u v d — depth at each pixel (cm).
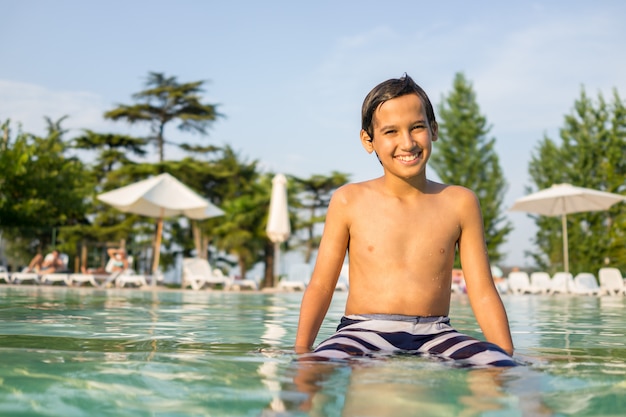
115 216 3431
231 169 3534
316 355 166
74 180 2753
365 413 95
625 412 98
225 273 3528
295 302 723
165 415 94
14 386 114
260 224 3328
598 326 367
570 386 119
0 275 1551
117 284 1538
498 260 2916
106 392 110
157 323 331
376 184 218
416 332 190
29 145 2795
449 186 218
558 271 2512
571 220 2673
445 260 205
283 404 101
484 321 208
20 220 2423
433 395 108
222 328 303
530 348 226
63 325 302
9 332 259
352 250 211
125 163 3484
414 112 202
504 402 103
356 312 204
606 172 2591
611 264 2559
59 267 1708
